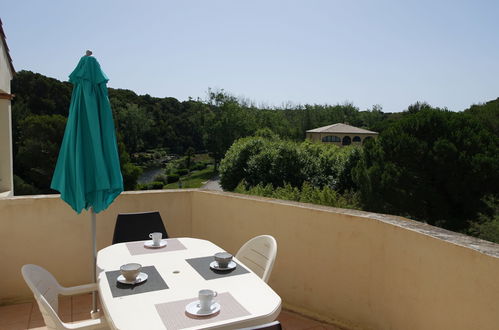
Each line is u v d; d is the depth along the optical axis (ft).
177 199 14.15
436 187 49.83
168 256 8.34
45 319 6.30
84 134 8.00
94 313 8.53
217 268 7.41
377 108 192.13
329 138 146.00
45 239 11.68
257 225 11.89
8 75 26.66
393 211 50.03
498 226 44.32
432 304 6.98
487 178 47.21
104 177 7.93
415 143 49.03
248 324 5.26
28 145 90.12
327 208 10.36
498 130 91.66
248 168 62.13
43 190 91.50
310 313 10.50
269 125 160.25
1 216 11.06
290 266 10.98
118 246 9.16
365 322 9.13
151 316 5.33
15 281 11.30
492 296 5.58
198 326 4.99
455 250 6.39
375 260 8.80
